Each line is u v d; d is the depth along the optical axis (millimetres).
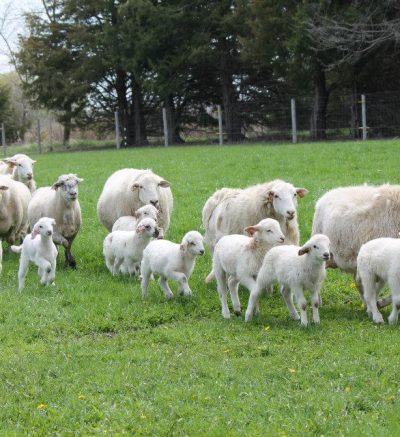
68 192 13039
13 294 10867
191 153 32625
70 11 49188
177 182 22125
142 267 10633
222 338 8664
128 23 44375
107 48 47188
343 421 6184
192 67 45906
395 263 8727
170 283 11391
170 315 9680
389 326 8719
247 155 28375
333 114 41781
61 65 50219
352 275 11250
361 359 7602
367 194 10188
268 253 9164
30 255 11305
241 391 6922
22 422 6520
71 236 13508
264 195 10930
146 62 45938
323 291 10680
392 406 6434
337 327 8812
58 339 8906
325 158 24578
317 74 39281
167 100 46062
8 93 58812
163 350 8266
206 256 12953
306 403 6523
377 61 38406
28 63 50438
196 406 6645
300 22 35781
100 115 51469
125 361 7918
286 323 9180
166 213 13766
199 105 49688
